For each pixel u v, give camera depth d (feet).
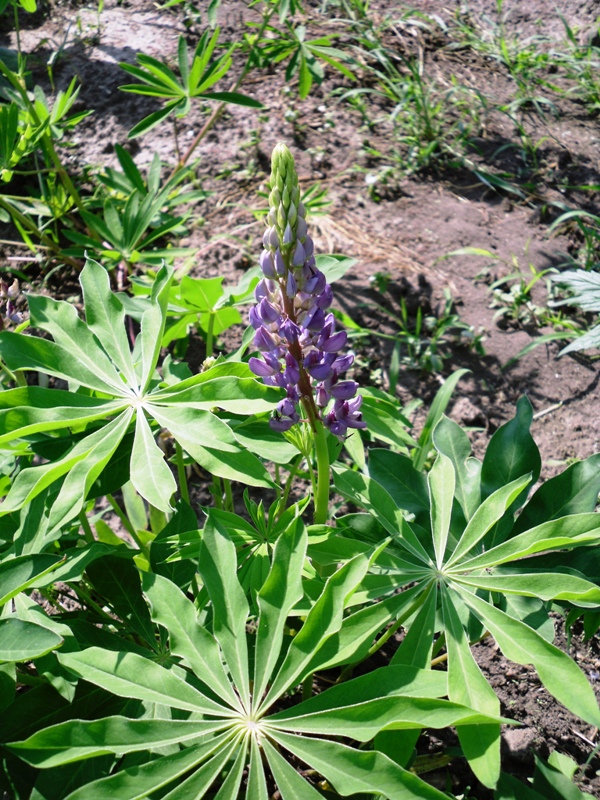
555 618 2.10
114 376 1.62
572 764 1.61
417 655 1.38
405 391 2.70
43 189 2.99
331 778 1.18
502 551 1.46
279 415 1.43
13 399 1.52
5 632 1.28
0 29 4.09
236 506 2.37
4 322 1.75
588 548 1.61
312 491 1.73
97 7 4.28
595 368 2.80
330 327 1.36
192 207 3.25
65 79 3.78
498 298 2.95
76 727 1.22
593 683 1.97
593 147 3.72
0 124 2.53
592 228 3.27
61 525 1.40
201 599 1.53
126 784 1.19
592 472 1.64
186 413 1.51
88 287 1.70
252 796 1.20
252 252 3.02
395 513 1.57
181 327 2.25
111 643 1.55
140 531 1.98
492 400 2.68
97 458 1.46
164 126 3.58
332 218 3.19
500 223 3.26
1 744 1.33
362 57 3.97
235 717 1.28
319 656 1.31
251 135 3.54
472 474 1.73
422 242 3.14
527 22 4.43
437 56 4.13
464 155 3.56
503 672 1.99
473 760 1.21
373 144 3.55
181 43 2.82
